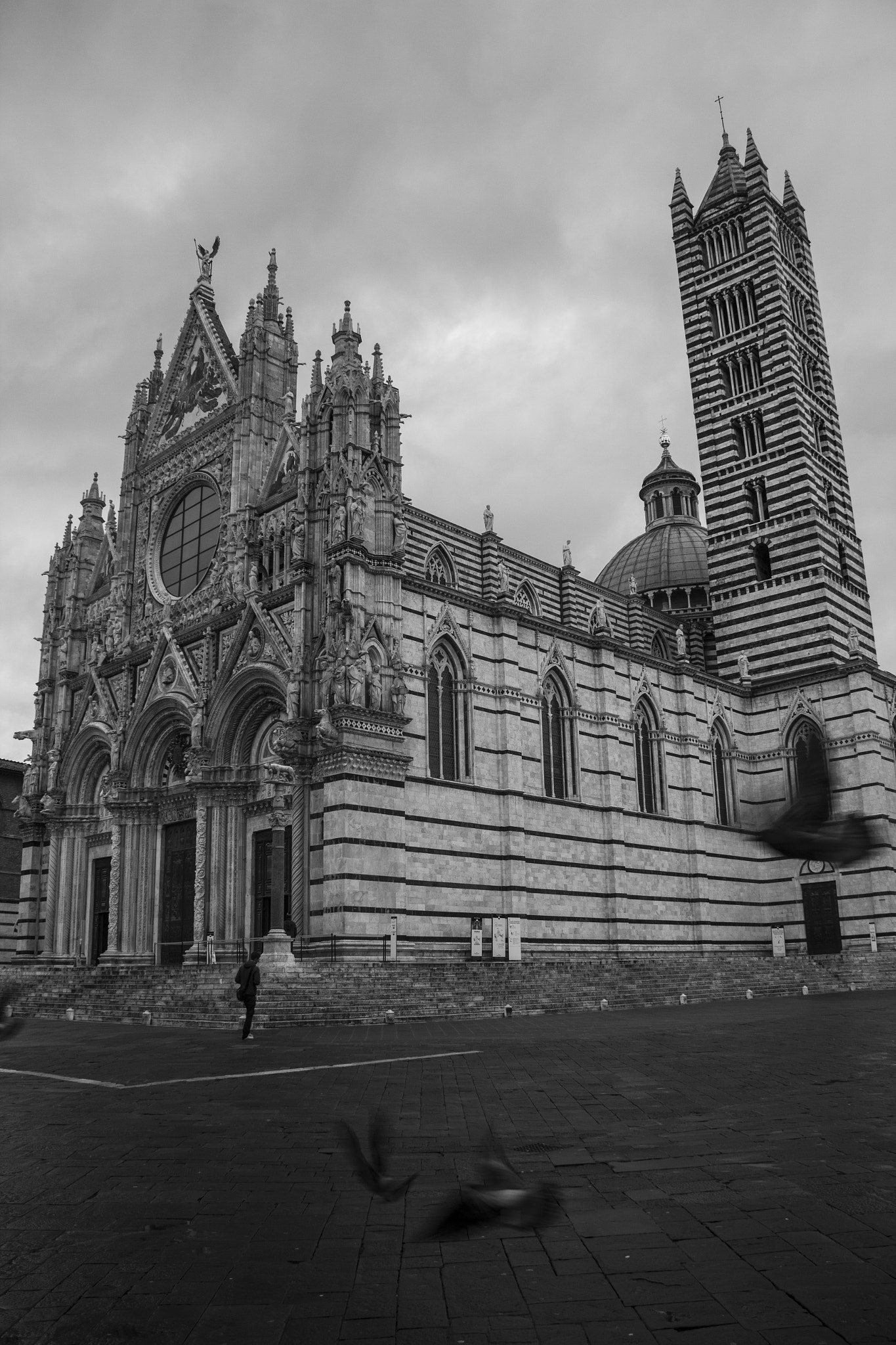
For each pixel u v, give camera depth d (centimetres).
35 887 7275
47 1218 1264
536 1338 874
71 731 7275
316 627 5550
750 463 8606
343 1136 871
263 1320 927
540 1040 3241
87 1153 1636
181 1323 923
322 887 5084
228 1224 1229
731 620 8500
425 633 5788
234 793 5853
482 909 5706
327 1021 3919
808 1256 1057
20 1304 976
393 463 5809
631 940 6581
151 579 7169
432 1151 1600
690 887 7200
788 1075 2367
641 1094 2116
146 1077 2550
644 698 7300
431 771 5722
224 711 5891
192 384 7350
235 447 6569
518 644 6344
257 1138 1736
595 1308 938
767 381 8625
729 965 5969
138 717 6531
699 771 7488
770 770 8056
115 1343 881
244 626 5881
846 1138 1644
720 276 9031
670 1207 1251
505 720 6066
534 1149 1596
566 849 6334
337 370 5866
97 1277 1048
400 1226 1212
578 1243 1126
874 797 7506
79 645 7638
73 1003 4778
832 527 8450
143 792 6494
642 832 6938
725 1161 1491
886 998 5112
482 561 7412
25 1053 3203
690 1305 937
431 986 4462
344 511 5475
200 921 5731
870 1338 854
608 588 10050
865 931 7362
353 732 5125
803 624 8131
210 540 6881
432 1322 915
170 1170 1512
